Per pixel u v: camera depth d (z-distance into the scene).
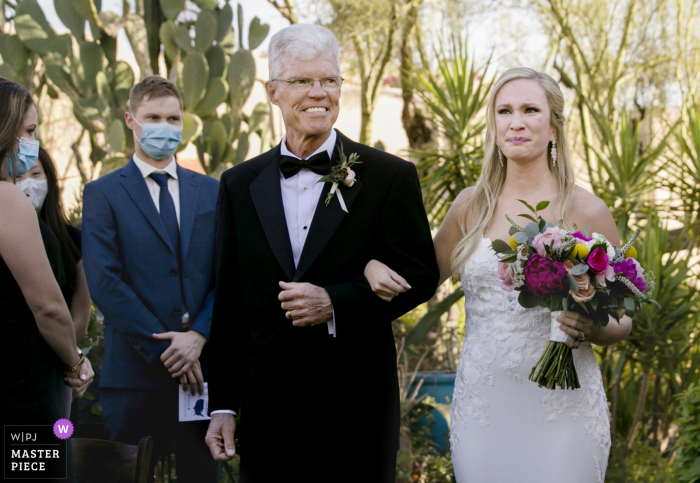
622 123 5.14
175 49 4.66
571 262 1.85
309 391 2.05
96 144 5.56
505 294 2.17
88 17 4.54
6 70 4.77
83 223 2.62
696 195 4.84
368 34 6.13
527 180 2.26
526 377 2.12
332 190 2.07
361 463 2.05
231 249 2.21
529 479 2.08
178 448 2.62
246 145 4.97
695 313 4.44
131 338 2.54
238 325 2.23
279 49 2.09
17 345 1.80
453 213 2.43
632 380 4.87
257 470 2.10
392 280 1.94
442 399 4.66
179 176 2.79
